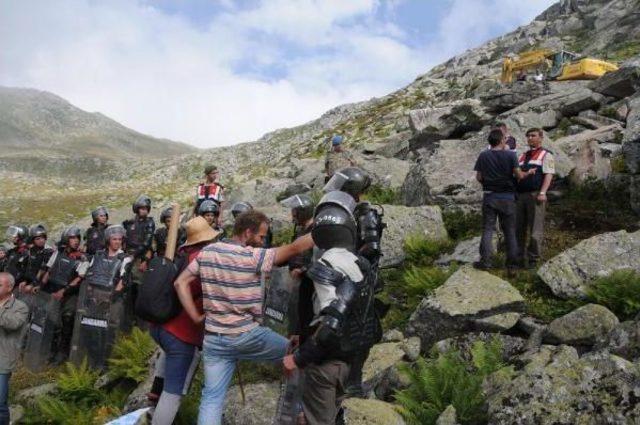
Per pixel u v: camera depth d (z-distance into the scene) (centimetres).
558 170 1102
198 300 522
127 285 967
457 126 1891
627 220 952
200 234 554
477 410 549
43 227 1173
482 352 640
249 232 501
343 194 424
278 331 663
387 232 1019
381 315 512
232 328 480
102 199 5997
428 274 870
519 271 841
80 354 947
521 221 863
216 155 9319
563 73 2742
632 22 4494
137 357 868
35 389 931
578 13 5597
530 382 514
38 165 13400
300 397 440
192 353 533
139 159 13362
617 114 1578
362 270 402
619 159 1184
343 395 420
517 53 5400
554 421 473
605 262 755
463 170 1166
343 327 387
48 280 1066
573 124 1620
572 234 953
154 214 2575
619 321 654
